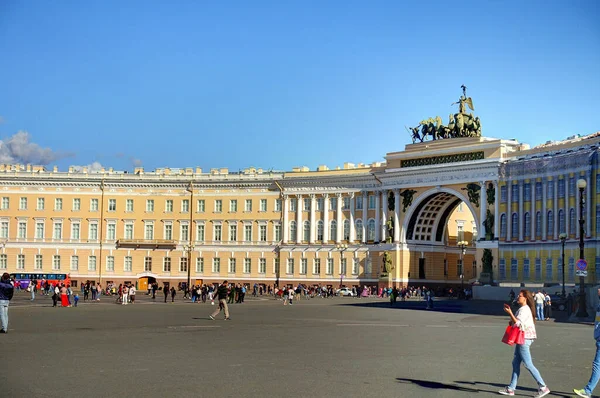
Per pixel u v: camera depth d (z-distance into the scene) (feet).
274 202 473.26
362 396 72.69
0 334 136.67
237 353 107.34
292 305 297.94
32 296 335.06
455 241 451.94
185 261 483.51
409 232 425.28
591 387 73.26
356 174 442.91
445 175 399.44
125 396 71.56
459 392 75.56
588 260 318.04
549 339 138.92
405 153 421.59
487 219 375.04
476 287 359.66
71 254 485.97
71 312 227.20
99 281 482.69
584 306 206.49
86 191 488.44
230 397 71.56
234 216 479.82
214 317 199.52
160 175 488.44
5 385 77.30
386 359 101.35
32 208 489.26
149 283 485.56
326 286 445.78
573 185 329.72
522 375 87.71
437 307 283.18
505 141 375.25
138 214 486.79
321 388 76.84
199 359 99.76
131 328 156.04
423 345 122.42
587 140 325.62
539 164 349.82
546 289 317.83
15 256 488.02
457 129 403.75
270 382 80.43
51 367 90.74
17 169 498.28
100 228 485.97
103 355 103.40
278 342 125.39
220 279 479.82
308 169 478.59
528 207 356.38
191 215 484.33
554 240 339.36
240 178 477.36
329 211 457.27
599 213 314.55
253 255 474.49
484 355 107.76
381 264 428.15
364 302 336.29
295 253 463.01
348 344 122.83
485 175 378.73
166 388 76.13
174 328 156.66
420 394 74.13
